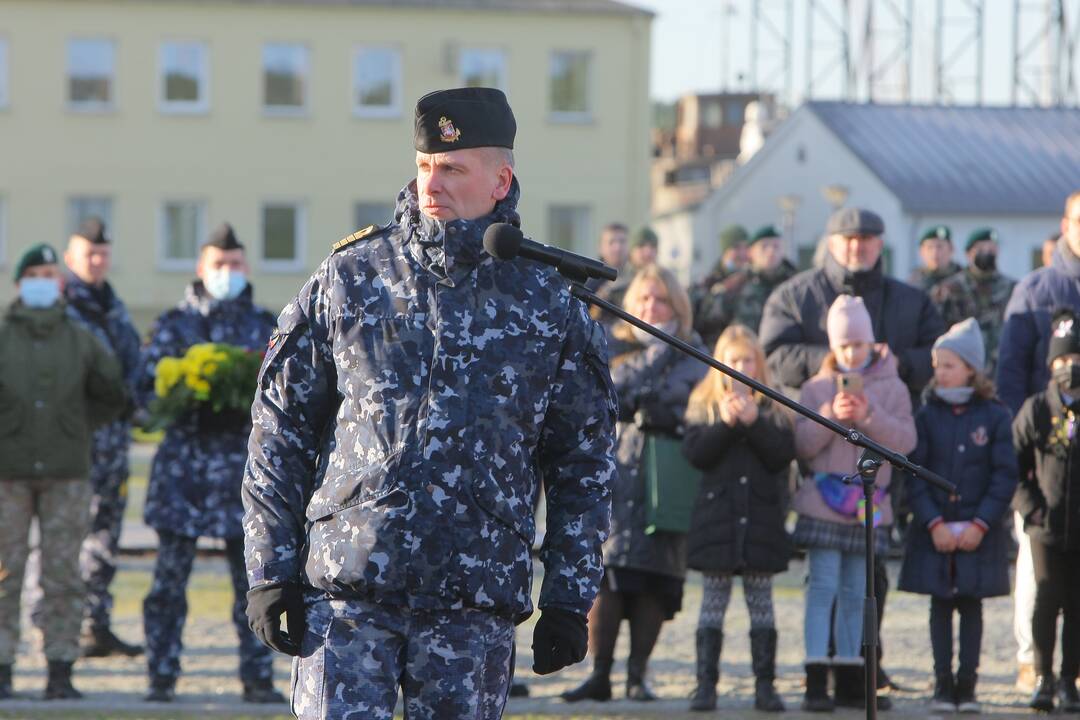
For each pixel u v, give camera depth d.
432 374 6.18
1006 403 13.06
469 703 6.21
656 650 14.45
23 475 11.95
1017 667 13.65
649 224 57.78
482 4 56.69
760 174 61.88
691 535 11.95
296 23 56.22
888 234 54.94
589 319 6.46
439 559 6.12
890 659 13.99
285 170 56.59
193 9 55.75
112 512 13.99
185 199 56.22
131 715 11.46
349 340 6.25
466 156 6.29
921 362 12.85
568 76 57.34
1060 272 13.17
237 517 11.91
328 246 56.88
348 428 6.25
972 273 18.78
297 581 6.30
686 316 12.52
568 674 13.32
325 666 6.18
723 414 11.73
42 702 11.87
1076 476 11.84
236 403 11.76
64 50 55.38
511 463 6.24
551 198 57.28
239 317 12.79
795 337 13.11
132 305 56.06
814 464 12.06
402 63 56.75
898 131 57.88
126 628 15.05
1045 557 12.02
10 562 12.11
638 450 12.23
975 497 12.06
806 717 11.66
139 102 55.78
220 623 15.41
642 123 57.50
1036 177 55.59
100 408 12.45
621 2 57.72
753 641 12.02
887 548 12.11
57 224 55.62
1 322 12.32
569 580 6.31
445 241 6.25
